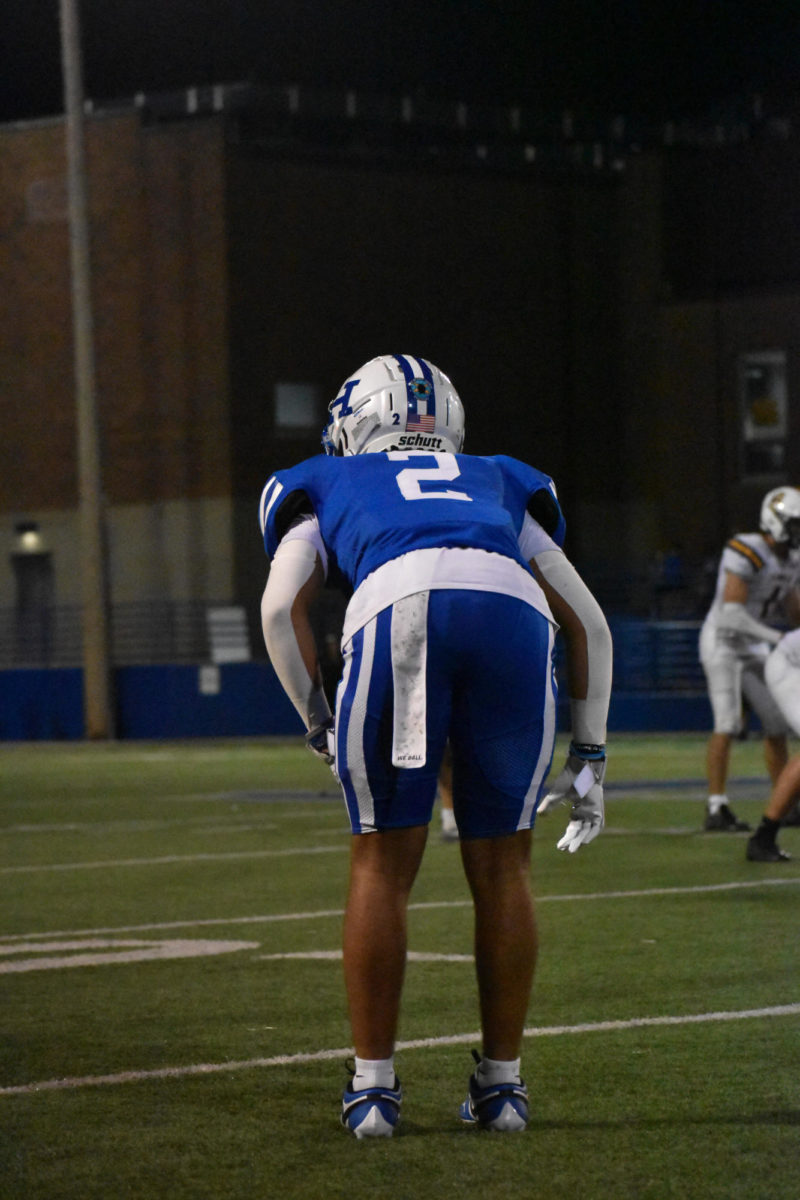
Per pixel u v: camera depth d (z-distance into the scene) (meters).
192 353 62.12
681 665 55.38
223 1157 7.35
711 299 67.25
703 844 20.44
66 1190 6.88
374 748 7.53
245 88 63.78
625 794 28.84
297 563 7.87
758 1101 8.23
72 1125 7.94
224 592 61.72
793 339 66.06
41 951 13.18
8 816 26.73
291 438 62.78
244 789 32.25
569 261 68.25
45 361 64.88
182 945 13.41
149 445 62.75
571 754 8.12
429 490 7.89
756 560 20.70
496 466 8.21
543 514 8.24
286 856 20.12
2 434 65.62
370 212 64.31
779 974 11.72
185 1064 9.24
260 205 62.19
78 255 51.53
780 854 18.50
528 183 67.38
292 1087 8.68
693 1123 7.83
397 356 8.43
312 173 63.16
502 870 7.75
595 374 68.69
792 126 67.25
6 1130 7.86
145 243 62.66
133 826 24.61
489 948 7.73
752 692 21.22
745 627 20.67
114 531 63.50
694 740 49.12
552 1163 7.18
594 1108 8.12
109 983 11.72
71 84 50.88
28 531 65.31
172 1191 6.84
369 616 7.57
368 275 64.25
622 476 69.12
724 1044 9.51
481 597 7.57
